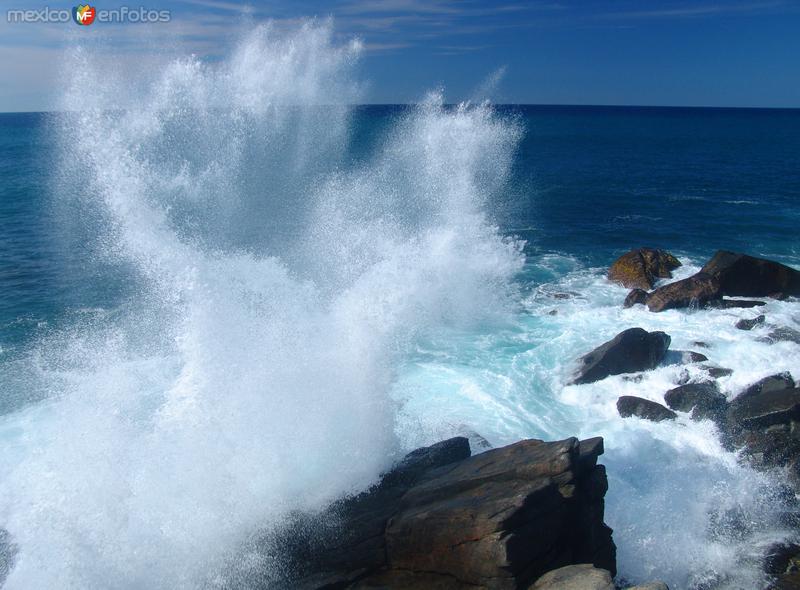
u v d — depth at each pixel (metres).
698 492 10.55
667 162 61.19
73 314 17.89
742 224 31.12
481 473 8.50
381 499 9.10
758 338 15.67
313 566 8.20
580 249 26.70
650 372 13.92
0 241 25.39
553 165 57.69
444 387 13.45
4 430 11.65
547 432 12.02
